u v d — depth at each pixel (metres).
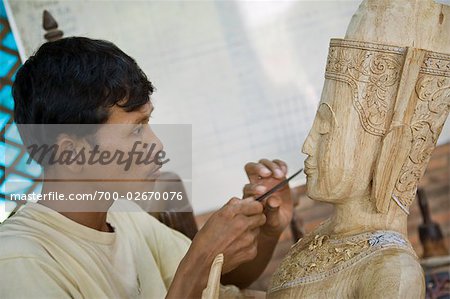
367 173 1.56
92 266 1.83
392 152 1.52
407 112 1.51
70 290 1.75
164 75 3.75
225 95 3.80
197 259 1.76
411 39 1.51
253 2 3.78
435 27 1.52
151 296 1.99
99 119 1.75
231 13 3.79
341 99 1.55
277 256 3.59
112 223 2.08
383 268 1.45
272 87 3.81
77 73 1.73
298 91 3.82
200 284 1.75
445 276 3.33
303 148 1.61
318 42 3.83
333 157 1.55
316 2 3.82
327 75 1.59
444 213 3.93
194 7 3.75
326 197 1.58
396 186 1.57
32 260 1.74
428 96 1.52
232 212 1.79
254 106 3.80
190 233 2.55
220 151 3.77
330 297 1.51
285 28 3.82
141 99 1.79
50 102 1.74
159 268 2.15
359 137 1.54
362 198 1.59
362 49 1.52
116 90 1.74
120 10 3.65
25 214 1.87
